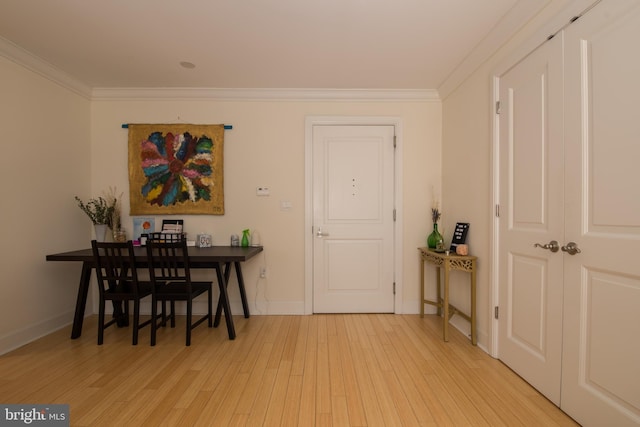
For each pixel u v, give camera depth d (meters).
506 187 2.15
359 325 2.97
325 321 3.09
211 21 2.10
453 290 2.99
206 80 3.05
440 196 3.31
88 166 3.25
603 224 1.43
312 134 3.30
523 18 1.92
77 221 3.11
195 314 3.30
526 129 1.94
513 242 2.07
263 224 3.30
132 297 2.54
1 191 2.39
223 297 2.65
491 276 2.30
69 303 3.00
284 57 2.59
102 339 2.53
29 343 2.55
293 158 3.30
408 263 3.32
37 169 2.68
